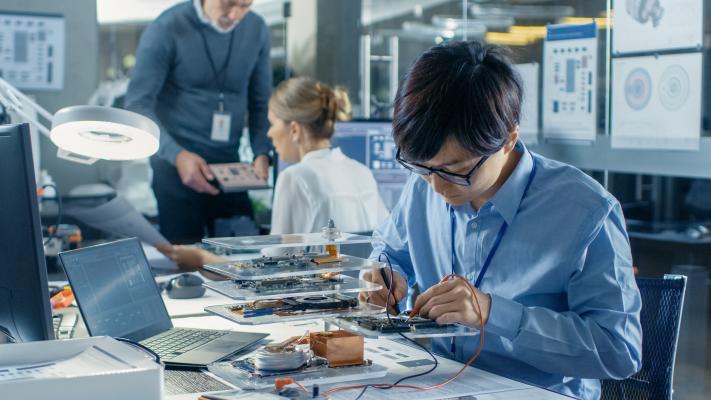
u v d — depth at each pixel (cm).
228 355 153
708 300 314
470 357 158
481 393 128
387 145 359
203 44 404
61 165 382
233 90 412
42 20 386
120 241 178
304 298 151
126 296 170
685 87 288
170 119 404
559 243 146
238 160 417
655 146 302
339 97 358
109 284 167
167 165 401
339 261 149
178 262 329
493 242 154
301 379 132
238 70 411
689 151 288
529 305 151
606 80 324
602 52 326
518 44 372
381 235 185
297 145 358
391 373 140
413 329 139
